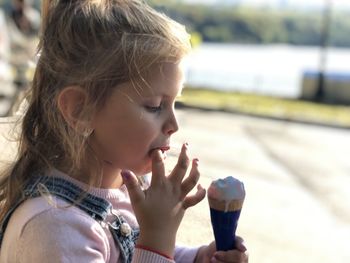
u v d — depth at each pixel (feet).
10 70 16.30
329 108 46.98
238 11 136.26
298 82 59.11
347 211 17.56
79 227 3.42
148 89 3.52
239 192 3.50
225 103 43.98
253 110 41.70
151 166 3.59
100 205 3.66
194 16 128.88
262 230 14.89
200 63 80.43
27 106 3.92
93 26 3.59
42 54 3.75
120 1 3.79
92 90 3.52
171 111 3.67
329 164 25.16
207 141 28.48
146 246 3.38
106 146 3.61
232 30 133.80
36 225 3.37
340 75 54.65
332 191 19.99
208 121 35.94
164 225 3.42
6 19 18.57
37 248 3.33
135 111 3.52
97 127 3.58
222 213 3.50
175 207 3.47
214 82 62.13
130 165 3.63
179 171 3.55
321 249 14.02
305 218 16.43
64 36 3.65
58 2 3.81
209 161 23.54
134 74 3.49
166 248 3.40
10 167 3.99
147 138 3.56
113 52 3.50
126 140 3.56
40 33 3.90
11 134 4.12
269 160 25.05
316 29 139.23
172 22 3.79
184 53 3.64
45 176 3.67
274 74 66.74
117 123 3.54
